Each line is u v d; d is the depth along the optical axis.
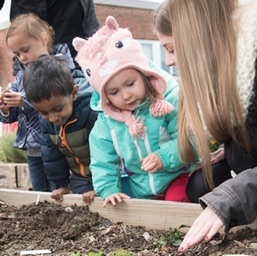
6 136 6.95
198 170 2.88
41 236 2.58
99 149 2.95
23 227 2.72
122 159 2.97
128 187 3.21
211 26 2.17
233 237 2.22
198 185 2.81
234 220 1.96
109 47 2.72
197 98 2.18
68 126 3.21
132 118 2.81
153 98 2.79
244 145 2.33
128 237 2.48
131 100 2.72
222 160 2.92
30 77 3.00
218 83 2.14
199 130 2.20
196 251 2.12
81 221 2.77
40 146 3.79
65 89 2.99
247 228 2.34
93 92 3.13
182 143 2.55
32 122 3.80
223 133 2.27
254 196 1.92
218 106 2.14
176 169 2.81
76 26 4.29
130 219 2.76
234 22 2.18
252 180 1.93
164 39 2.52
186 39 2.20
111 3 15.96
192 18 2.20
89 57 2.79
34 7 4.24
